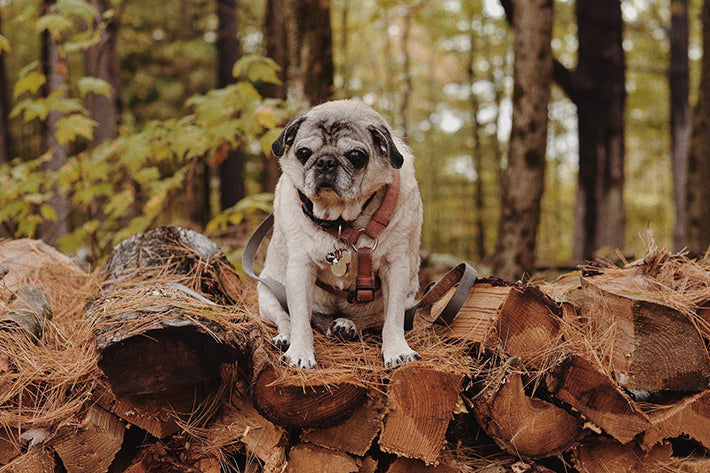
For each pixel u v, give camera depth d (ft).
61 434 7.22
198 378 7.09
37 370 7.56
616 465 7.92
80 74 40.70
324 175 7.19
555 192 69.62
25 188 16.05
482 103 66.28
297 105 15.15
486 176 71.15
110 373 6.89
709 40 20.95
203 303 8.17
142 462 7.52
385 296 8.21
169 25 55.47
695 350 7.60
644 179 77.46
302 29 22.82
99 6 21.86
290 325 8.23
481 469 7.88
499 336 8.10
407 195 8.07
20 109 14.78
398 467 7.71
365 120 7.61
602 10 27.48
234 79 43.75
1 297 9.08
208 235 15.34
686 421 7.75
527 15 18.72
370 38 48.78
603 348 7.95
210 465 7.65
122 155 15.47
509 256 19.24
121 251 10.31
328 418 7.28
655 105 59.16
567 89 28.27
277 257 9.03
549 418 7.69
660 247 8.94
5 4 38.11
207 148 15.24
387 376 7.39
